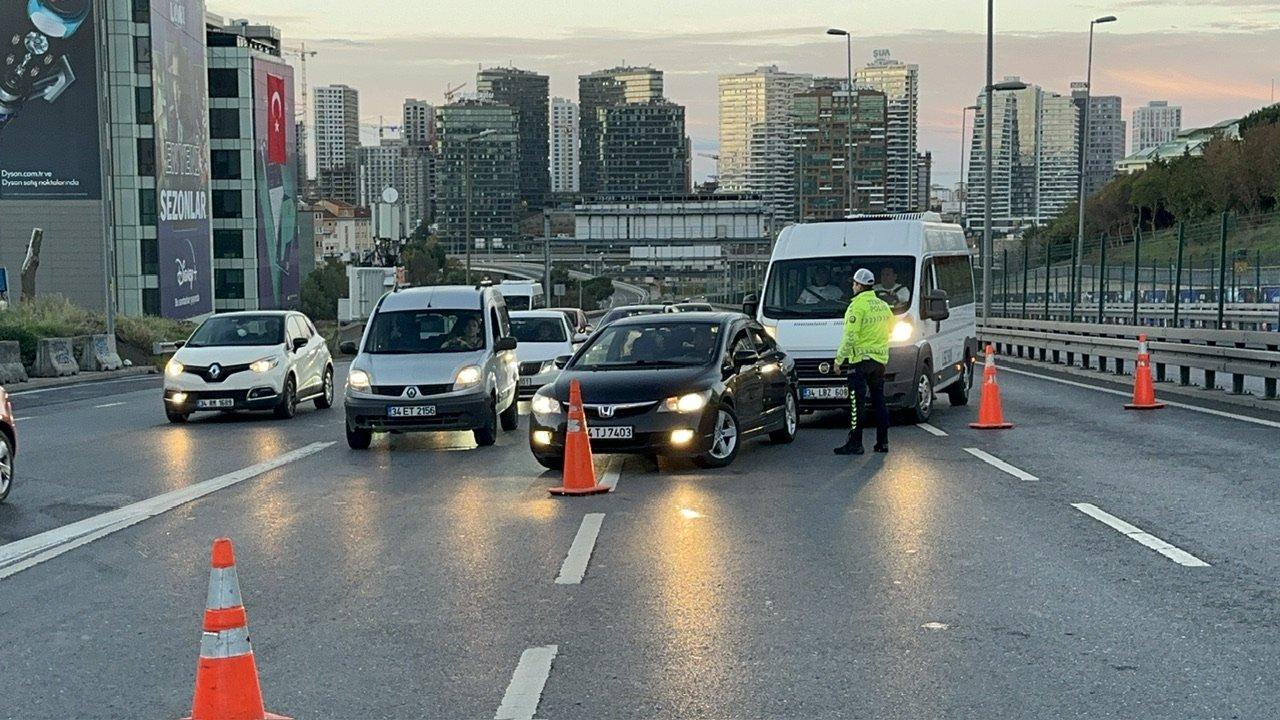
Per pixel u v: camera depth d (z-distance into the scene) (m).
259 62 111.38
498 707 6.07
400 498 12.80
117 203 87.56
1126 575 8.68
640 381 14.26
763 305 18.98
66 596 8.66
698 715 5.89
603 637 7.29
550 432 14.21
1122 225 112.44
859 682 6.36
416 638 7.35
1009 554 9.41
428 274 121.88
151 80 88.56
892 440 16.77
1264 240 50.72
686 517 11.22
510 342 18.38
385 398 16.98
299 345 23.36
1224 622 7.43
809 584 8.53
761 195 83.44
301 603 8.29
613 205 82.31
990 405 17.97
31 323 41.81
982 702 6.02
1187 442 15.95
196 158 98.12
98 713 6.12
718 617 7.69
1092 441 16.23
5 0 84.94
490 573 9.07
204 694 5.36
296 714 6.01
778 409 16.23
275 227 114.62
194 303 96.44
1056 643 7.02
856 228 19.36
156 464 16.06
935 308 18.66
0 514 12.16
